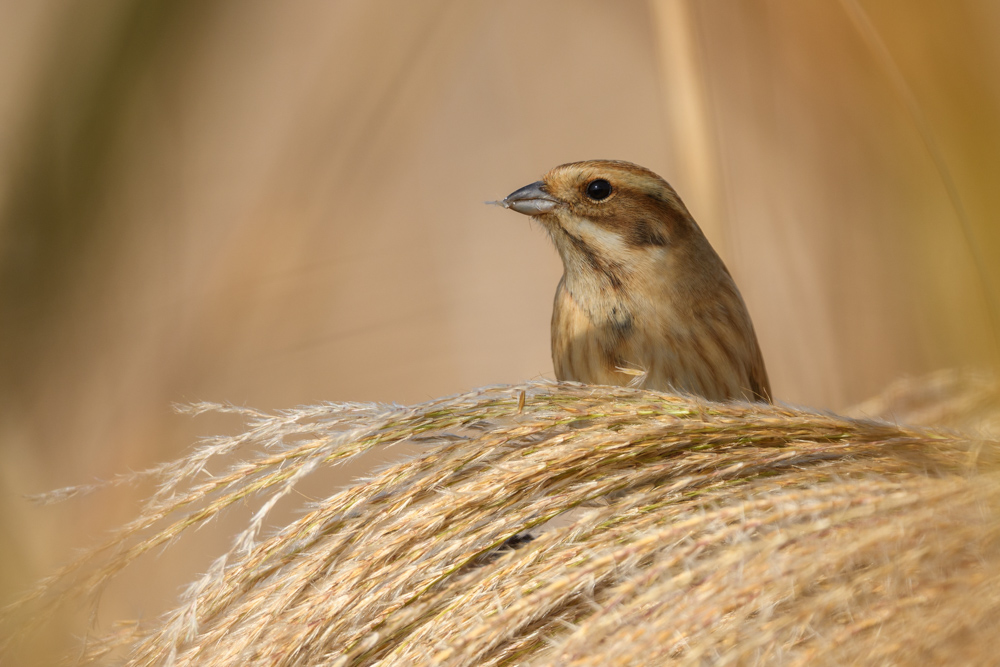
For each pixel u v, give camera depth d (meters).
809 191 3.06
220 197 3.09
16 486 2.96
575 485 2.93
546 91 3.29
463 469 2.93
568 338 3.01
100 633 2.93
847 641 2.55
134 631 2.93
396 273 3.16
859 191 3.06
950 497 2.77
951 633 2.50
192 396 3.02
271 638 2.92
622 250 3.00
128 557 2.93
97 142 2.93
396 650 2.92
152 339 3.02
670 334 3.00
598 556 2.88
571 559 2.92
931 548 2.66
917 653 2.49
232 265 3.05
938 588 2.60
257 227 3.06
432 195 3.24
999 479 2.80
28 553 2.96
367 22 3.07
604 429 2.93
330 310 3.11
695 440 2.93
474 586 2.92
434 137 3.28
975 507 2.72
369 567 2.92
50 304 2.93
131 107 2.93
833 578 2.71
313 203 3.07
